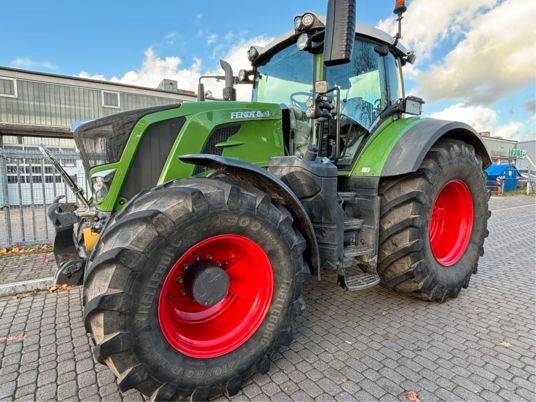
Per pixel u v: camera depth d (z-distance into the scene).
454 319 2.81
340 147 3.07
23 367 2.16
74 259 2.23
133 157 2.19
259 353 1.96
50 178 7.78
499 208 10.82
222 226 1.79
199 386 1.77
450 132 3.35
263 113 2.58
